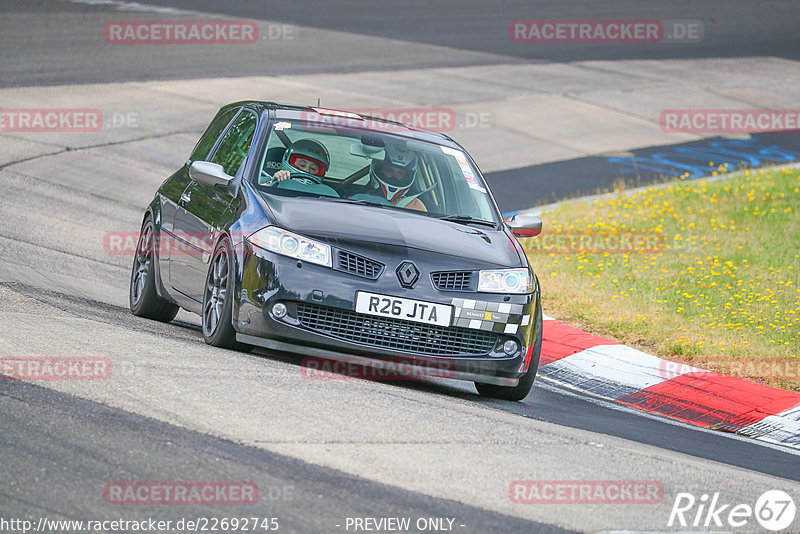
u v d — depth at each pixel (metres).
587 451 21.75
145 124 71.81
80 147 63.59
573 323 39.62
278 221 26.05
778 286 45.72
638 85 110.94
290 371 24.61
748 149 88.81
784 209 62.88
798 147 91.12
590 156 82.25
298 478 17.44
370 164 29.39
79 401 19.97
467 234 27.73
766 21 157.00
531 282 27.12
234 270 25.94
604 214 62.16
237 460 17.89
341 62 104.31
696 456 24.41
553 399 29.64
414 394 24.88
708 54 131.88
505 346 26.41
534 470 19.66
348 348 25.19
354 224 26.44
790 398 31.27
